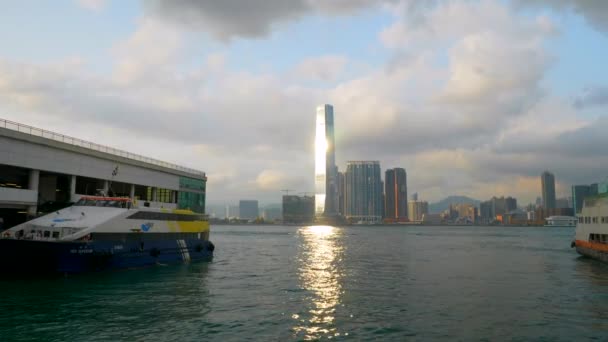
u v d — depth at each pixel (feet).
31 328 69.97
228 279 128.98
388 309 88.94
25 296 94.27
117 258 128.26
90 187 182.19
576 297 103.96
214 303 92.27
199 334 68.49
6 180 144.97
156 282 116.88
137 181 192.54
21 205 135.54
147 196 206.69
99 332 68.33
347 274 147.84
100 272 123.75
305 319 79.46
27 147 136.26
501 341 67.31
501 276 144.15
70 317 77.25
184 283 117.08
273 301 96.02
